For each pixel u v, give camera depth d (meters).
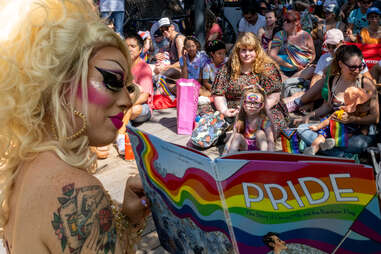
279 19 7.93
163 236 1.31
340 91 3.80
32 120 0.87
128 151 3.95
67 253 0.84
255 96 3.47
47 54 0.85
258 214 0.89
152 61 7.91
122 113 0.98
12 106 0.86
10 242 0.98
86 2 0.99
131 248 1.31
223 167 0.87
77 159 0.91
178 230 1.17
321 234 0.90
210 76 5.38
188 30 8.27
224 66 4.25
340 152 3.62
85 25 0.90
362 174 0.82
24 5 0.88
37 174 0.88
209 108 4.78
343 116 3.49
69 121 0.91
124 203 1.29
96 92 0.90
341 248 0.89
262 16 7.44
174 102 5.72
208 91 5.34
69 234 0.84
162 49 7.03
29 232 0.85
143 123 5.19
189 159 0.95
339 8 8.86
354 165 0.82
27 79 0.86
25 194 0.87
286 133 3.84
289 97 5.38
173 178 1.07
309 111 5.22
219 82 4.23
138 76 4.98
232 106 4.28
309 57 6.16
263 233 0.91
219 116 4.29
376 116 3.47
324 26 7.59
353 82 3.67
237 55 4.04
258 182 0.87
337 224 0.88
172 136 4.70
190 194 1.01
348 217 0.86
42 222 0.84
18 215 0.87
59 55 0.86
